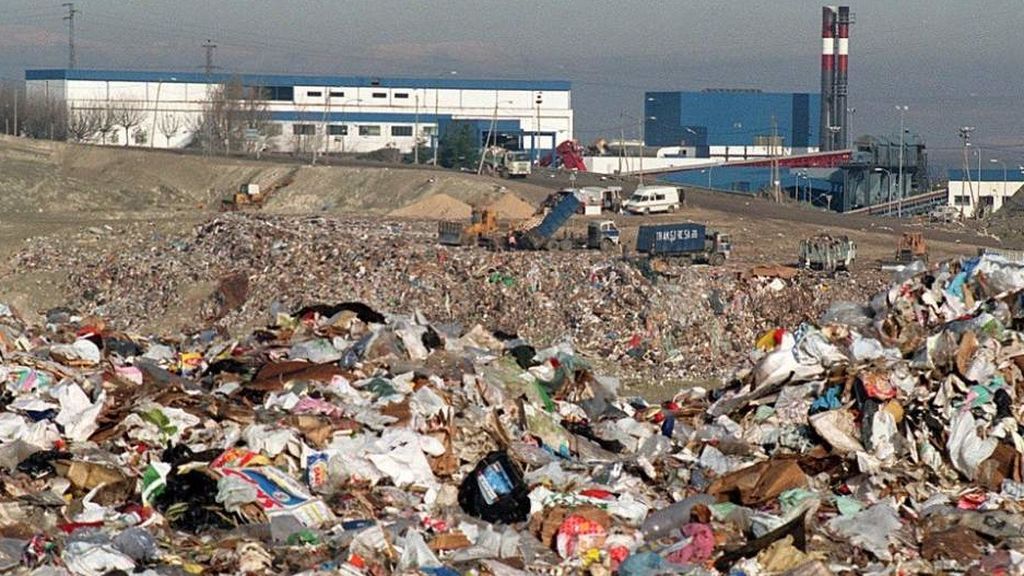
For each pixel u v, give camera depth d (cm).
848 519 2462
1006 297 3378
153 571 2067
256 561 2150
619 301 6862
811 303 7062
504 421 3089
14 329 3609
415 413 2909
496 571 2191
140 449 2697
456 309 7138
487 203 12288
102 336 3859
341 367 3350
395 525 2362
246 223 9319
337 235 8738
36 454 2544
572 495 2572
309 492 2481
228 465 2523
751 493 2641
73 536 2208
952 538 2405
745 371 3531
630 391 5106
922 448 2864
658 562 2219
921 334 3406
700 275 7300
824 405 3044
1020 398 2964
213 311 7694
